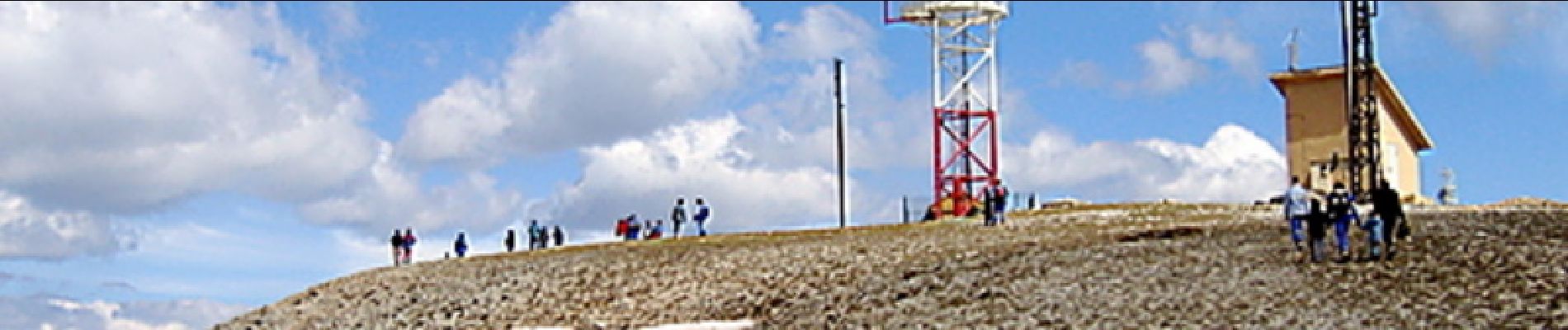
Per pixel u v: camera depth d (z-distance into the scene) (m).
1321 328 36.56
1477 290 38.78
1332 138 81.44
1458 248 44.38
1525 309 36.53
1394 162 86.31
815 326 43.69
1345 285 40.44
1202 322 38.19
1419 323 36.19
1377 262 42.88
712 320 48.00
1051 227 61.34
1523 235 46.41
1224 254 46.00
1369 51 75.19
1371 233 43.25
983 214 79.44
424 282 59.53
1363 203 72.44
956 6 100.44
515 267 59.97
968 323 41.06
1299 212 44.97
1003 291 44.09
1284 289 40.69
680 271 55.38
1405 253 44.00
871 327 42.41
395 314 55.31
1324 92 81.88
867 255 53.88
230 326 56.84
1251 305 39.25
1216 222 59.53
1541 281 39.06
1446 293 38.72
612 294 53.78
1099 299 41.78
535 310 53.19
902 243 56.09
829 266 52.69
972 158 100.12
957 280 46.44
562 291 54.97
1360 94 80.69
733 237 69.81
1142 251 47.75
